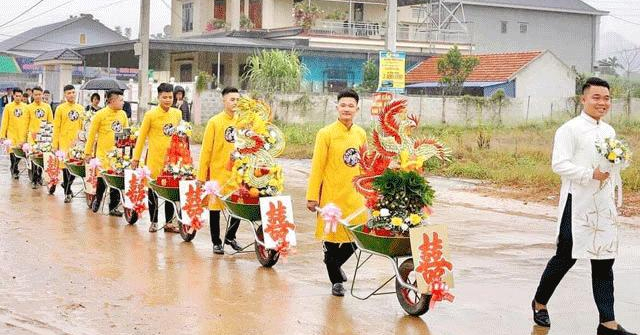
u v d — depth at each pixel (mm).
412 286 7605
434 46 48125
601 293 7133
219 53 42156
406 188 7707
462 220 13938
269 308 7895
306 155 25969
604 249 7039
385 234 7727
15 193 16250
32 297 8102
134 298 8141
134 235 11852
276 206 9531
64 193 16109
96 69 57438
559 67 43469
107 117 13680
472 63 42344
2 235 11430
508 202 16281
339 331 7156
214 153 10703
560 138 7184
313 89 45031
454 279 9266
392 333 7133
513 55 44344
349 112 8539
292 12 48688
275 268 9781
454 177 20672
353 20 49375
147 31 30250
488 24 54469
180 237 11797
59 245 10836
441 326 7379
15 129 18875
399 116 7938
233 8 48469
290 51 43125
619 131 32781
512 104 39250
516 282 9164
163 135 12250
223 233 12109
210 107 37438
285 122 35875
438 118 38000
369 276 9422
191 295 8328
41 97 18297
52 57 46844
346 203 8562
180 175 11602
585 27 57438
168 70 49344
